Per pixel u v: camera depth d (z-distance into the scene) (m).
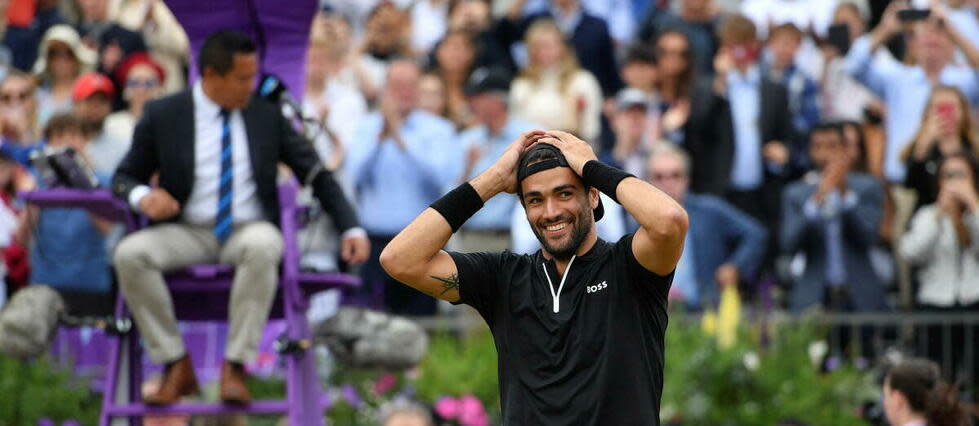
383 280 37.22
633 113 39.66
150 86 36.22
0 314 25.50
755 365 34.19
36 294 25.72
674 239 16.11
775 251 40.00
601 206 17.31
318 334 27.44
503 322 17.02
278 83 24.20
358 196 37.62
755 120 40.44
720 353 33.91
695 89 40.38
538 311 16.73
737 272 37.00
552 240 16.67
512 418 16.75
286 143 24.02
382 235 37.34
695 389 33.75
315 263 34.09
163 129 23.34
